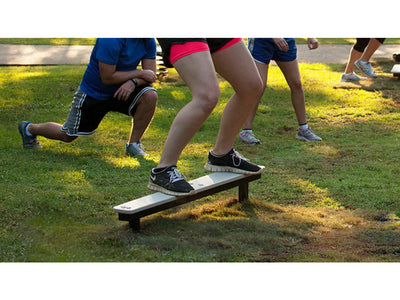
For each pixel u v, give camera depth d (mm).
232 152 4254
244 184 4516
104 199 4555
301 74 9922
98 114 5637
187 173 5277
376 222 4316
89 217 4172
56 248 3627
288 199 4781
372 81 9438
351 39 14227
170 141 3762
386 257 3682
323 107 8102
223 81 9516
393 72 9531
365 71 9625
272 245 3781
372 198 4789
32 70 9820
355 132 7035
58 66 10266
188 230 3934
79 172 5180
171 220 4102
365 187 5062
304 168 5652
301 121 6742
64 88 8438
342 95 8688
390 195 4836
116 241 3711
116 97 5547
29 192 4516
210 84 3572
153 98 5652
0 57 11086
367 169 5613
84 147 6094
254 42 6559
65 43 12898
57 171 5211
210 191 4082
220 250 3662
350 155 6098
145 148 6176
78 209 4266
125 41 5398
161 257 3512
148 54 5707
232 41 3787
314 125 7355
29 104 7617
